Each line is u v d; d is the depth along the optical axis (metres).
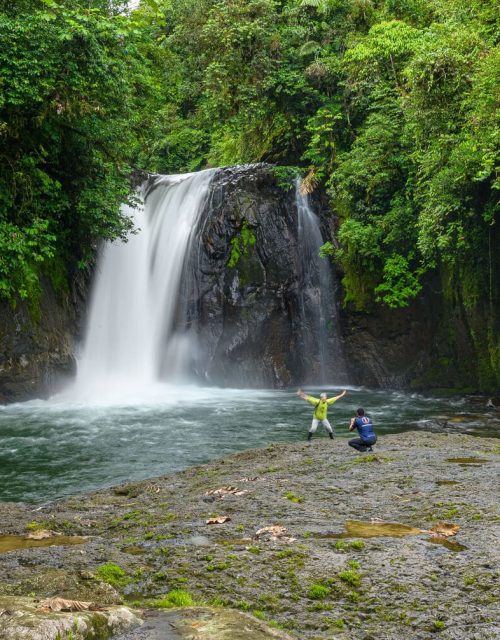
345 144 26.00
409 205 21.31
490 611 3.66
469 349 21.12
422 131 17.91
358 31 26.59
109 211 18.84
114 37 16.52
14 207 17.00
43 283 19.44
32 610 2.87
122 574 4.44
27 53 15.07
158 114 22.36
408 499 6.57
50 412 16.52
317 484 7.57
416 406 18.61
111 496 8.28
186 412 17.00
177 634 2.84
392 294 23.09
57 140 17.44
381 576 4.22
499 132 14.46
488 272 19.44
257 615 3.69
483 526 5.39
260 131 29.75
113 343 22.36
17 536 6.04
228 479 8.33
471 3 18.80
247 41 25.75
